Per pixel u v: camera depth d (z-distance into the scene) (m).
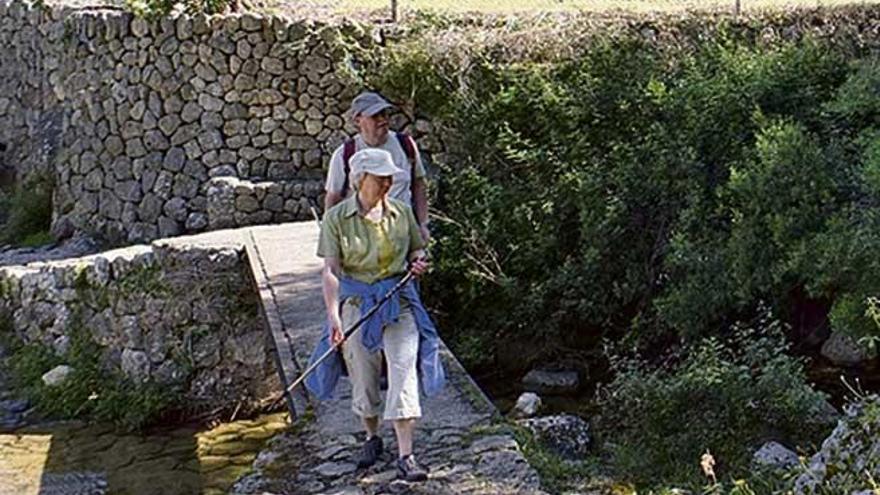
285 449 6.00
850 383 8.74
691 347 8.38
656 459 6.96
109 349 10.88
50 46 15.92
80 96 14.19
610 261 9.92
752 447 6.91
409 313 5.41
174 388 10.34
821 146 9.15
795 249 8.38
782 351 8.06
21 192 16.02
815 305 9.25
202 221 12.77
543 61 11.38
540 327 10.09
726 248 8.95
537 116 10.91
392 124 11.95
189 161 12.89
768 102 9.77
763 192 8.72
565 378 9.67
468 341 10.05
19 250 14.20
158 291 10.59
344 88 12.35
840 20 12.05
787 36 11.97
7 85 17.97
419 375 5.58
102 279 11.02
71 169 14.34
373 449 5.67
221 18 12.63
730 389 7.21
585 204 10.00
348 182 5.66
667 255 9.41
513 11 12.95
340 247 5.31
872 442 5.24
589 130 10.59
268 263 9.75
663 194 9.77
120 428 10.15
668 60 11.12
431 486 5.39
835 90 9.70
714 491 6.00
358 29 12.33
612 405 7.74
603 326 10.03
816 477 5.37
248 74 12.59
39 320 11.55
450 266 10.28
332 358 5.42
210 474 9.05
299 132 12.53
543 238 10.23
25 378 11.16
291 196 12.23
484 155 11.08
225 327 10.45
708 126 9.78
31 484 8.95
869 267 7.90
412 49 11.76
